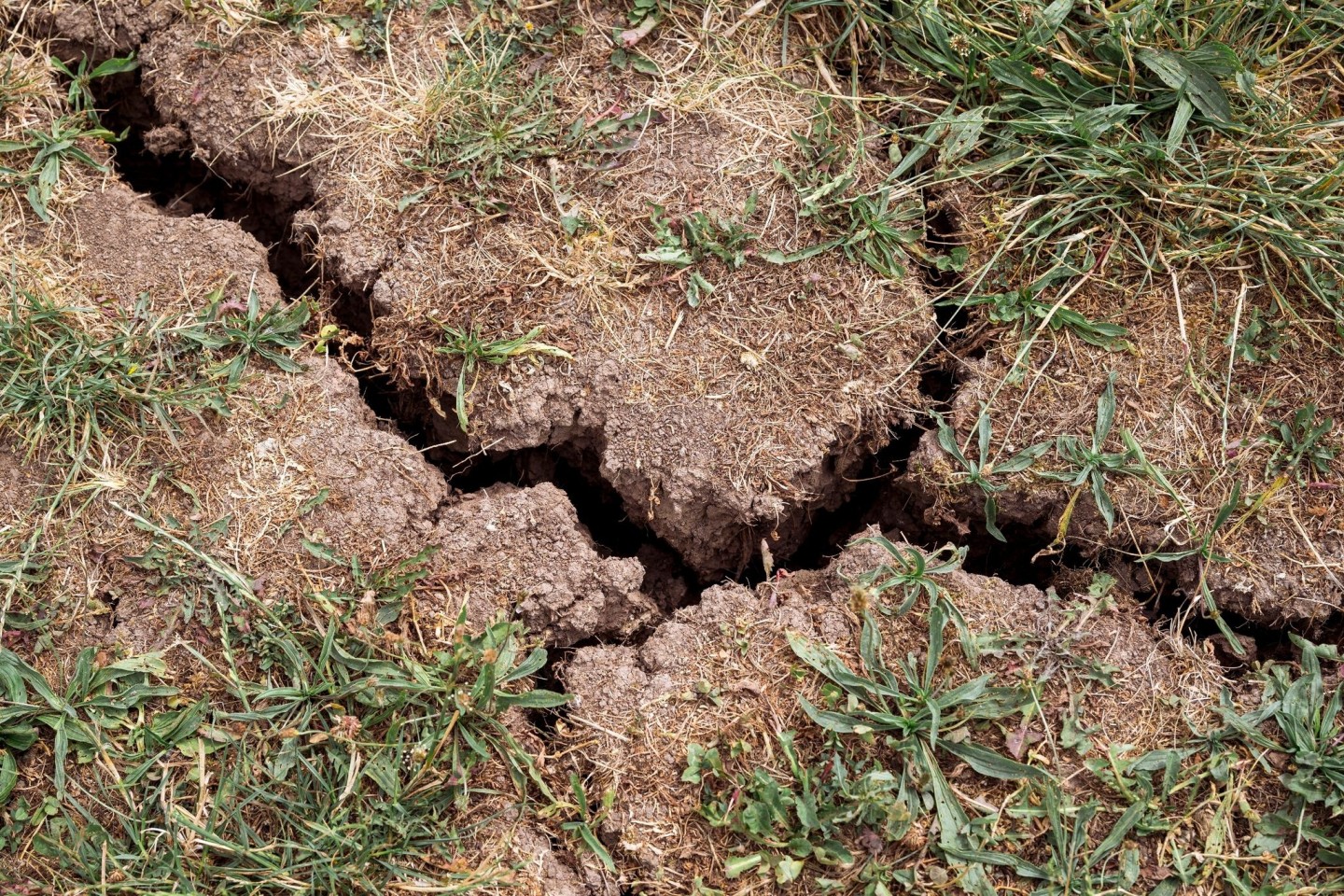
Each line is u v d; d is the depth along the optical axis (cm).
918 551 120
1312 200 125
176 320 123
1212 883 115
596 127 128
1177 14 130
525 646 119
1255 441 122
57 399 120
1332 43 129
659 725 117
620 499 126
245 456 121
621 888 116
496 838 116
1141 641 119
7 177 126
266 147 129
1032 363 124
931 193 129
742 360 123
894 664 118
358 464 121
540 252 125
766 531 123
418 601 119
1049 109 129
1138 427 123
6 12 131
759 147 128
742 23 131
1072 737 117
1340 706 117
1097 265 126
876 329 124
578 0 131
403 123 128
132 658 116
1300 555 121
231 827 114
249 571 118
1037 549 124
